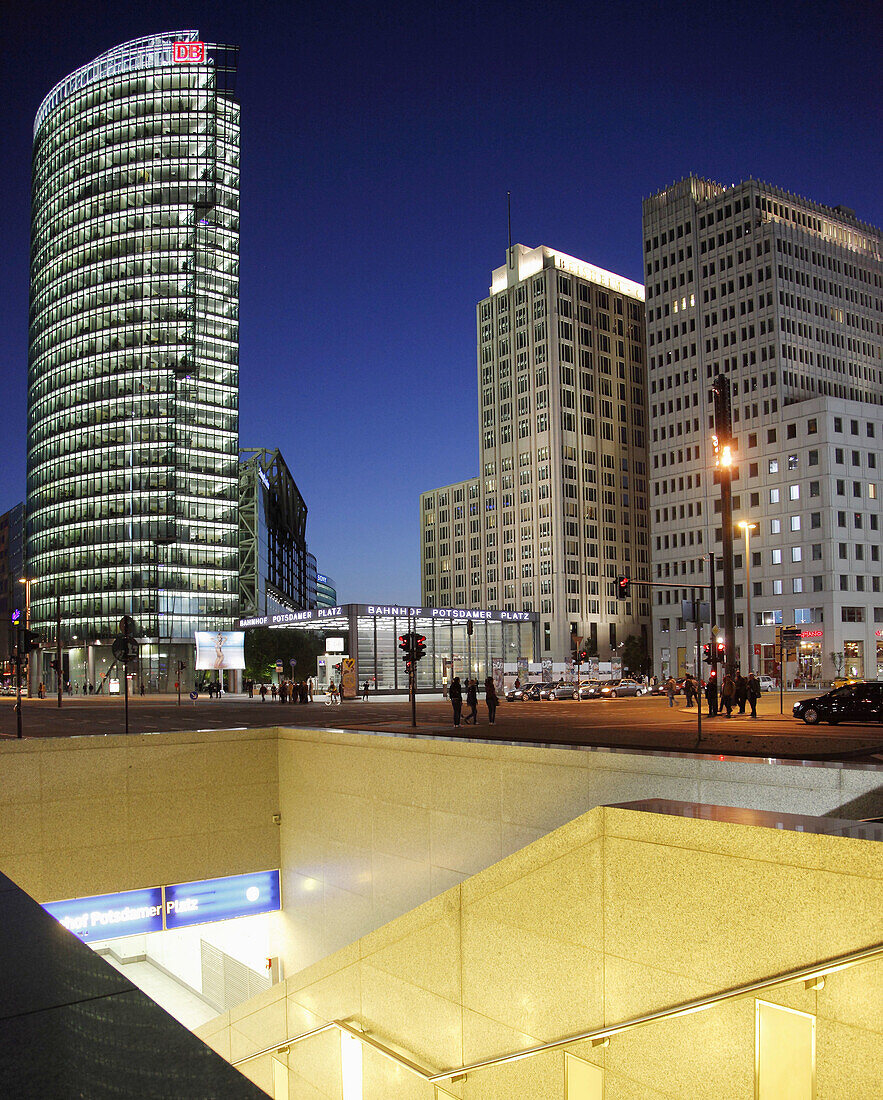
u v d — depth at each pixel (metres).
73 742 20.98
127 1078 2.24
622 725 31.00
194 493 119.69
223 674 101.75
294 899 22.62
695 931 6.83
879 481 102.81
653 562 121.12
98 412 121.38
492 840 15.65
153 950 32.66
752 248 112.56
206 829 22.48
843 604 98.31
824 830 6.07
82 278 125.19
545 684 72.56
